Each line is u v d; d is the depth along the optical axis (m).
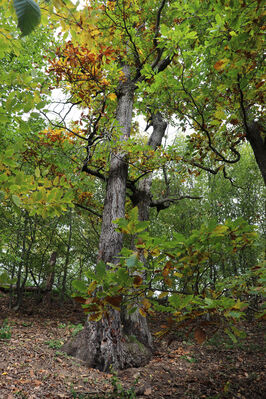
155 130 9.48
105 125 5.67
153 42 6.35
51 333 7.30
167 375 5.46
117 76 5.44
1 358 4.90
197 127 4.59
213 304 1.42
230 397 4.39
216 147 5.38
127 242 10.52
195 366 6.14
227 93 3.45
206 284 1.78
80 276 13.36
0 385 3.93
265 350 6.77
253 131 4.38
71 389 4.15
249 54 2.13
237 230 1.54
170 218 13.68
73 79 5.12
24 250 9.62
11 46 1.58
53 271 12.51
